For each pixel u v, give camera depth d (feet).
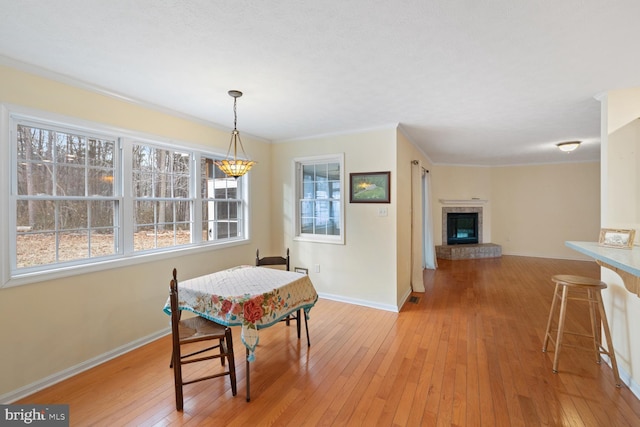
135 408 6.41
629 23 5.16
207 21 5.22
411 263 15.10
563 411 6.28
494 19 5.11
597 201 21.33
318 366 8.06
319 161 14.21
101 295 8.32
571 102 9.26
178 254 10.44
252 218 13.98
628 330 7.13
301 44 5.98
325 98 9.04
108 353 8.45
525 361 8.26
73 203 8.00
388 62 6.73
